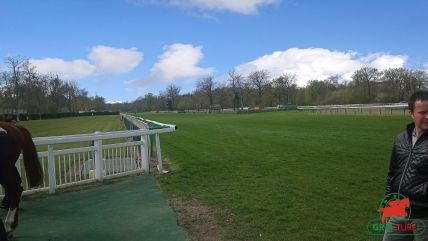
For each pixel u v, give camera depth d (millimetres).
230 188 8758
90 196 8328
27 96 65000
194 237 5645
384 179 9234
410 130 3453
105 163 10539
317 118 40875
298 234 5648
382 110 45688
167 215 6770
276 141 18797
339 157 12750
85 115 100875
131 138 16578
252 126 32562
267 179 9609
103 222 6477
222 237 5621
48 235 5895
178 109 122188
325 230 5793
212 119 52906
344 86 93125
